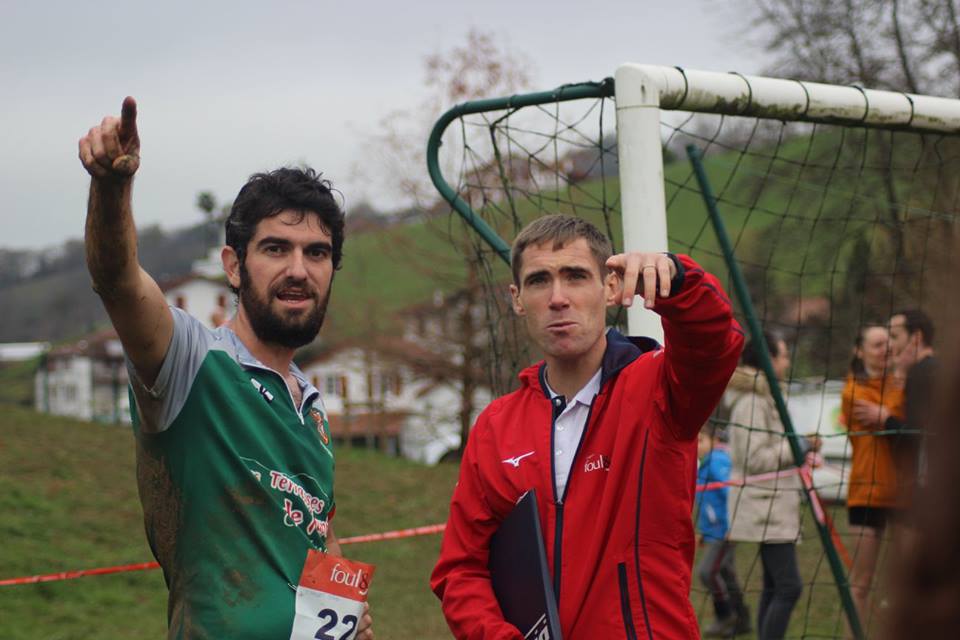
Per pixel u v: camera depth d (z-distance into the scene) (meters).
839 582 4.82
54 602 7.11
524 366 4.12
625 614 2.42
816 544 8.79
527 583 2.48
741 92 3.70
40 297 74.50
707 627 6.45
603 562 2.46
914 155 11.70
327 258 2.68
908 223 5.11
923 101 4.15
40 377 46.84
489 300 4.13
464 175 4.14
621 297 2.26
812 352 9.77
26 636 6.28
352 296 22.03
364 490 11.86
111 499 10.02
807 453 5.47
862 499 5.23
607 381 2.61
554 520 2.55
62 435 12.29
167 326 2.38
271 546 2.42
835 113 3.95
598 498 2.52
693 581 7.29
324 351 22.72
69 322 70.62
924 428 0.68
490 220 4.42
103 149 2.12
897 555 0.61
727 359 2.32
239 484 2.41
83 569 7.88
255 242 2.61
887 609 0.62
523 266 2.65
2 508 9.04
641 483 2.46
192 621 2.37
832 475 9.94
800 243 15.18
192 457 2.41
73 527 8.95
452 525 2.75
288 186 2.62
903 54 15.67
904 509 0.62
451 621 2.65
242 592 2.37
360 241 28.92
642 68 3.48
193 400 2.42
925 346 5.00
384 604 7.78
